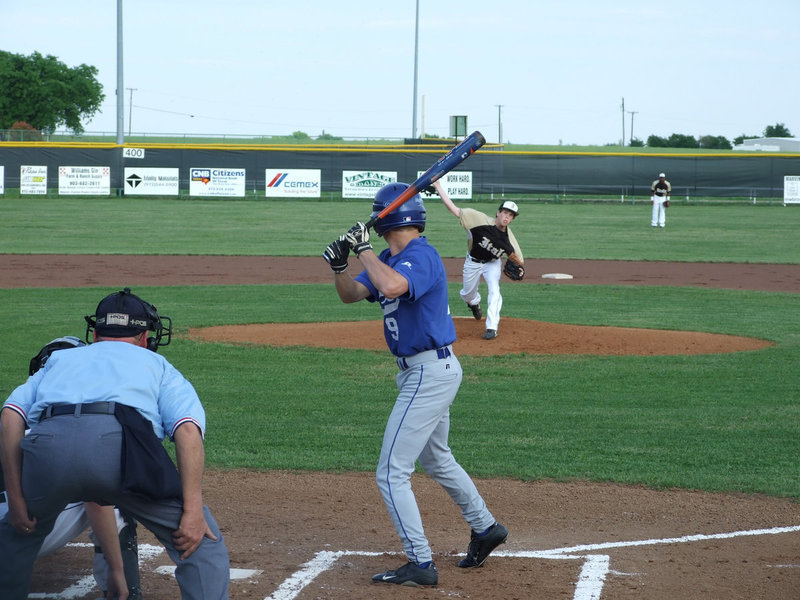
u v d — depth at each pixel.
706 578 7.48
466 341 19.19
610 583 7.34
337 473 10.73
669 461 11.20
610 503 9.66
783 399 14.56
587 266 35.53
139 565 7.84
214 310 23.72
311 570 7.63
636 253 39.72
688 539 8.52
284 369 16.67
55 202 60.53
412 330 7.33
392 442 7.37
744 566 7.79
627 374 16.50
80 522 7.00
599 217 55.91
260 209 58.09
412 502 7.31
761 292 28.44
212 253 37.81
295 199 65.19
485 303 25.23
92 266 33.28
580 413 13.67
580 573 7.58
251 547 8.21
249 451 11.56
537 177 66.00
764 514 9.30
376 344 19.00
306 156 65.00
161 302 25.02
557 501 9.73
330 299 26.00
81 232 45.09
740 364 17.39
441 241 43.69
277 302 25.31
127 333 6.34
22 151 63.62
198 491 5.91
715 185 66.19
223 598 6.04
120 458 5.66
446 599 6.99
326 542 8.40
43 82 131.12
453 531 8.84
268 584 7.29
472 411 13.79
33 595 7.16
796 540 8.52
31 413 5.90
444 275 7.45
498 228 19.17
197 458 5.90
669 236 46.56
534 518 9.17
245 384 15.48
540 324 20.75
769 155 65.38
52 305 23.83
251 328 20.86
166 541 6.00
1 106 128.25
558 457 11.36
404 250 7.43
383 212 7.43
